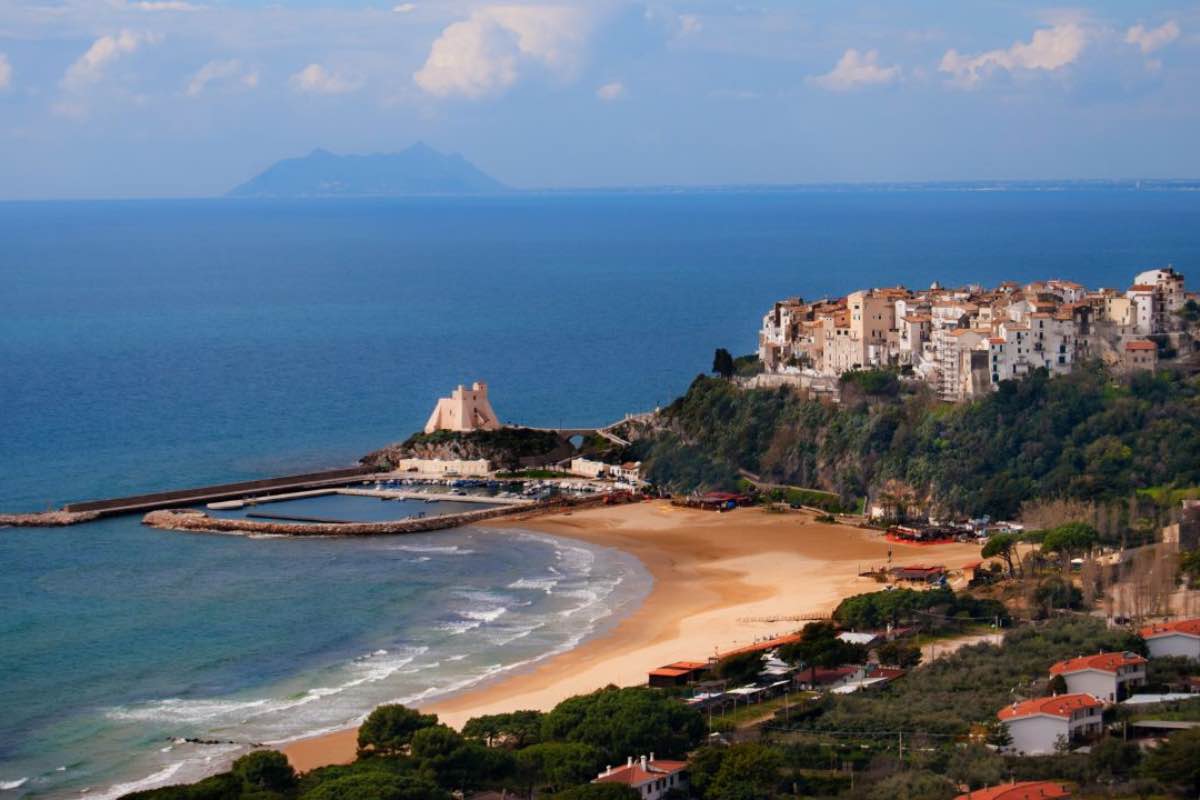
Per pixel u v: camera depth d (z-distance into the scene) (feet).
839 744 654.94
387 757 644.69
